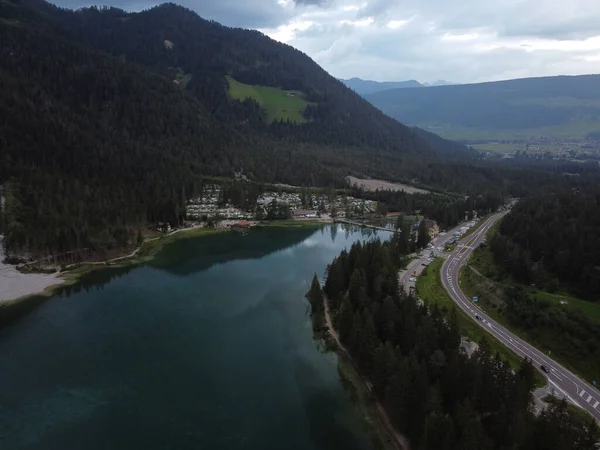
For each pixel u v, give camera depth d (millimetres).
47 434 90188
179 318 144500
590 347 109375
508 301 138000
